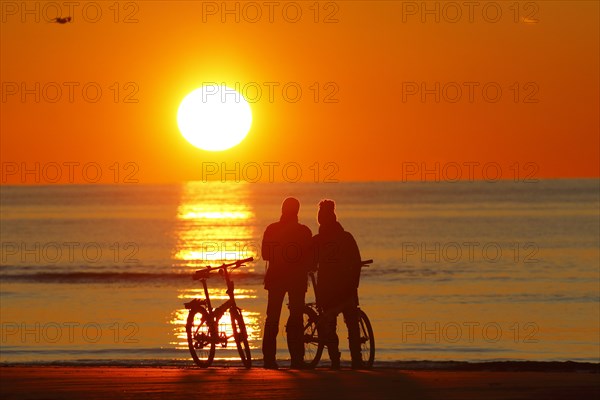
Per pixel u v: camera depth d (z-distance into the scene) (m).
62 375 40.75
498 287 158.38
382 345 92.69
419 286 162.12
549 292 149.12
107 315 122.12
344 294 48.16
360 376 40.81
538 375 41.00
